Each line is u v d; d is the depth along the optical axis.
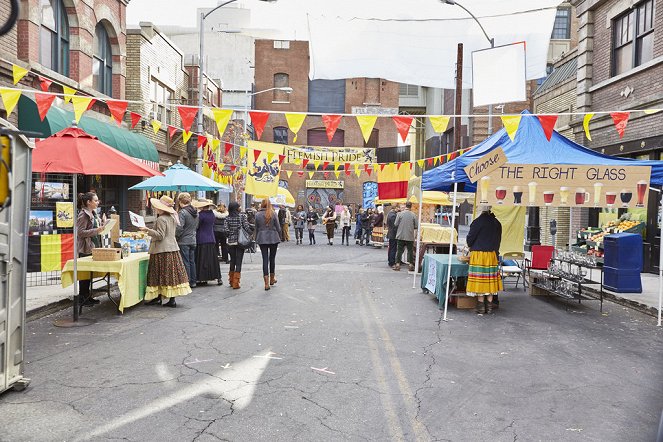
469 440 4.11
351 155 39.19
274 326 7.82
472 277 9.00
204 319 8.23
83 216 9.05
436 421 4.45
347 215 25.03
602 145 15.98
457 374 5.71
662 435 2.77
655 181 8.66
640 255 10.57
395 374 5.66
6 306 4.84
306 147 39.44
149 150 16.81
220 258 16.48
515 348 6.83
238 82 43.88
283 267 15.64
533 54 14.42
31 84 12.15
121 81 17.33
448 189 11.54
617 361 6.33
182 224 11.14
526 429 4.34
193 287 11.49
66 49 14.30
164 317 8.33
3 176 2.94
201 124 19.19
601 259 11.09
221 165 23.09
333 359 6.16
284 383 5.31
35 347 6.55
